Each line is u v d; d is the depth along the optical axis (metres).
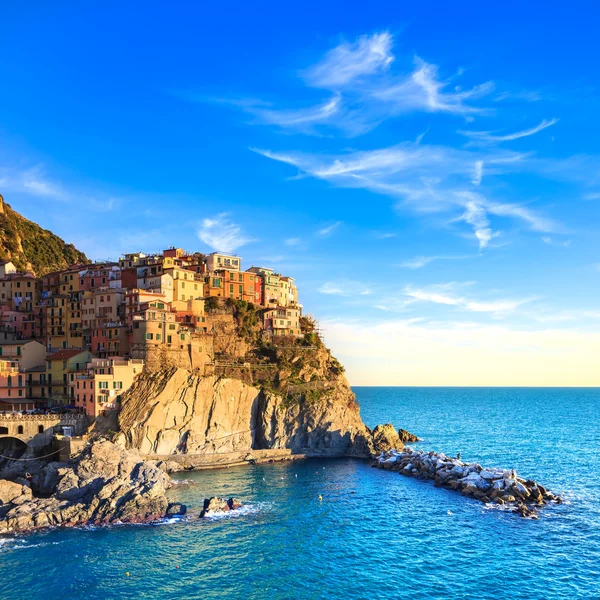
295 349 152.25
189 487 102.44
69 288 155.00
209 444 125.19
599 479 114.75
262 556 71.25
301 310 182.38
